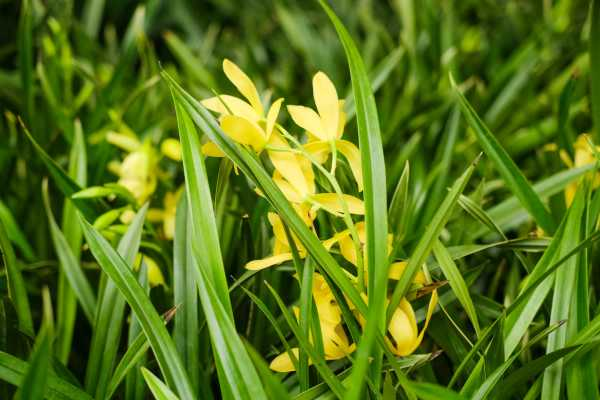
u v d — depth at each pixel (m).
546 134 0.80
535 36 1.01
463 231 0.62
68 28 1.01
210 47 1.19
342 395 0.45
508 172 0.55
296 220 0.45
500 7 1.24
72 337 0.64
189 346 0.51
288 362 0.48
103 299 0.54
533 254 0.57
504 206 0.62
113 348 0.53
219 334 0.45
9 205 0.75
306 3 1.42
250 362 0.45
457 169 0.79
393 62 0.84
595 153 0.51
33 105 0.79
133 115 0.85
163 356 0.47
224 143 0.46
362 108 0.47
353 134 0.79
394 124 0.83
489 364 0.47
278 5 1.19
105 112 0.79
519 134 0.81
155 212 0.65
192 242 0.46
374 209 0.46
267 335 0.57
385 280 0.44
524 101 0.91
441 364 0.54
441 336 0.52
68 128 0.76
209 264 0.46
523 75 0.91
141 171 0.64
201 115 0.46
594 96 0.63
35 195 0.71
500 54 1.13
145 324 0.47
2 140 0.79
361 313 0.45
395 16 1.44
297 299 0.60
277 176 0.48
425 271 0.48
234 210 0.60
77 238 0.63
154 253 0.62
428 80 0.97
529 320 0.48
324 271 0.46
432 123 0.84
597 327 0.46
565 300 0.49
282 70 1.19
